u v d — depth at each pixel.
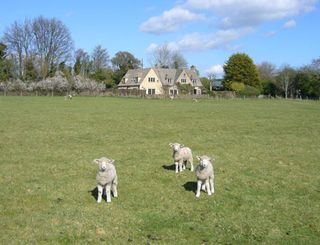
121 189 14.80
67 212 12.15
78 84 115.50
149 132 31.09
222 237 10.58
